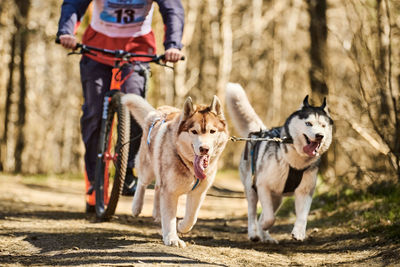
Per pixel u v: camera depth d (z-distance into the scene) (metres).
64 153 20.91
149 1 6.41
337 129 8.88
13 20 19.42
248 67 28.52
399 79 7.29
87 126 6.66
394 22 7.31
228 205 11.16
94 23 6.44
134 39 6.43
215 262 4.25
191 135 4.55
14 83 19.09
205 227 7.11
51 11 21.22
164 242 4.80
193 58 27.28
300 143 5.36
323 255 5.03
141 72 6.38
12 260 4.01
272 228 7.15
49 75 21.16
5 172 17.67
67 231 5.44
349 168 8.43
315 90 11.23
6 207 7.62
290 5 23.47
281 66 24.28
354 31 7.75
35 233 5.23
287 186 5.57
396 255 4.47
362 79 7.51
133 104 5.73
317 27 11.27
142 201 5.90
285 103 26.19
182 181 4.74
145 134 5.52
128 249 4.45
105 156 6.42
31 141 19.78
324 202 8.23
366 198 7.46
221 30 24.02
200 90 27.52
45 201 9.61
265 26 26.08
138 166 5.76
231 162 26.70
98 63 6.48
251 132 6.16
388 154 7.29
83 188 13.45
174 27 6.11
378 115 7.38
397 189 7.16
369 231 5.63
